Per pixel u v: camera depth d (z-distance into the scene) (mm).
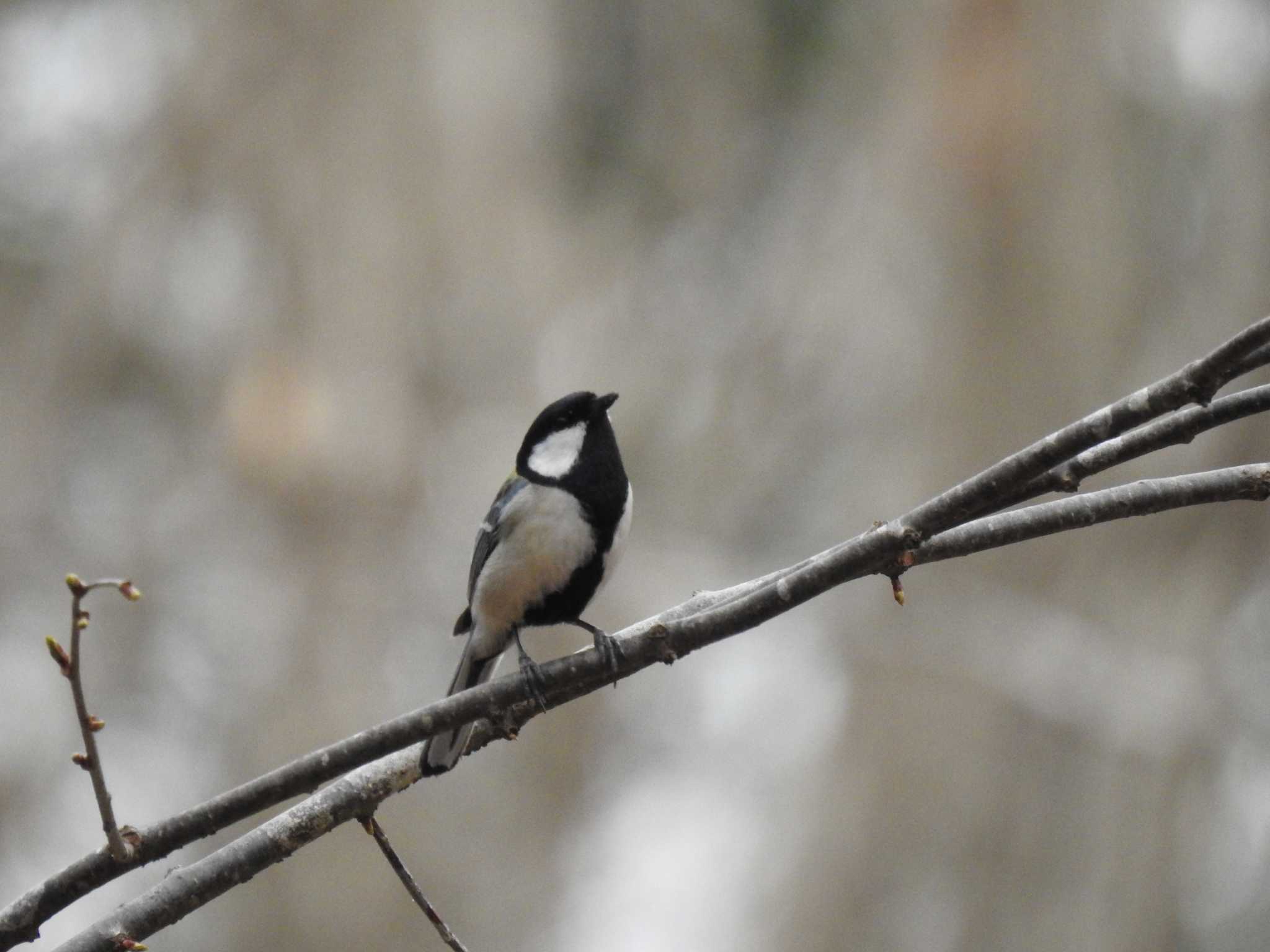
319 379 12477
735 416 14086
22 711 14266
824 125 14734
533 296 13375
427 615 12945
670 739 14180
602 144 14844
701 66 15164
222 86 13414
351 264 12750
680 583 13594
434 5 13266
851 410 13102
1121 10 12555
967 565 12156
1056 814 11219
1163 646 11586
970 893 11031
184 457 14406
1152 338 12320
